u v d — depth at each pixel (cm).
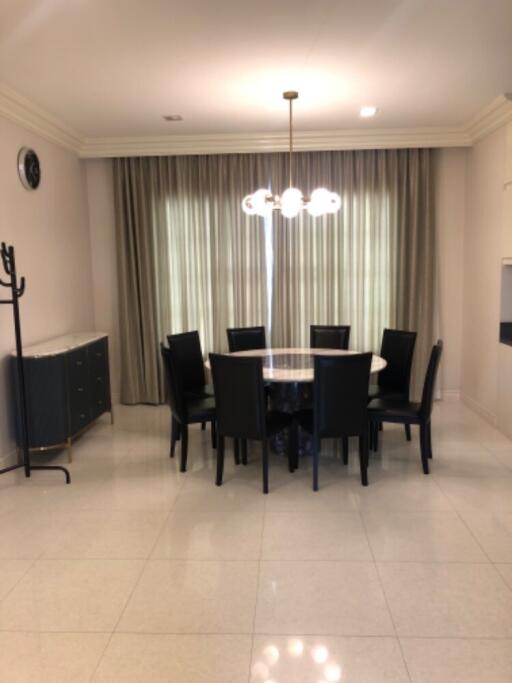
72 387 434
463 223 577
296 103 444
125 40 319
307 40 324
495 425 498
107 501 353
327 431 361
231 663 208
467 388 575
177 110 457
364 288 581
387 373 477
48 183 490
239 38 319
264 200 412
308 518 324
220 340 589
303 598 246
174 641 220
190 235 580
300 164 568
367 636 221
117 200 575
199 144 551
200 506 343
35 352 410
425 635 221
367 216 572
